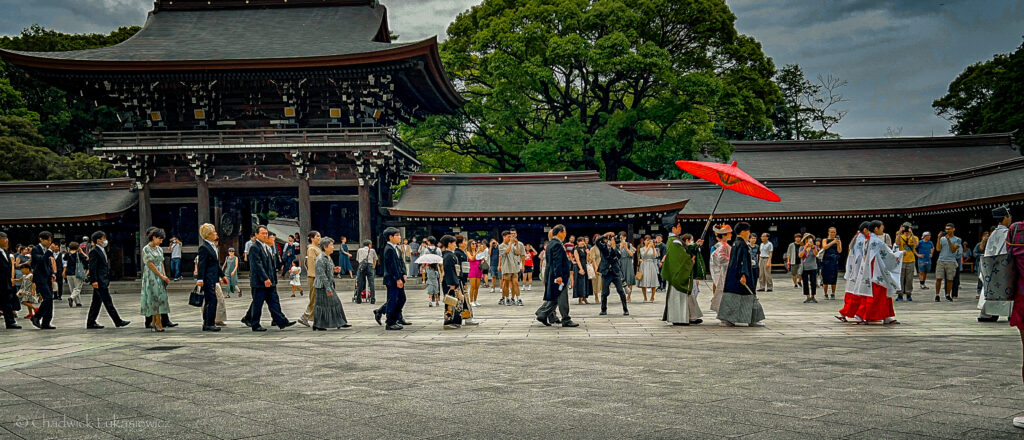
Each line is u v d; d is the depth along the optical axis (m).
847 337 11.27
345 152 33.84
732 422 5.81
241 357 9.86
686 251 13.71
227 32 37.97
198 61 31.95
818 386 7.25
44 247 14.72
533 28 41.34
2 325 15.80
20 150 52.25
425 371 8.53
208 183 34.34
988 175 38.25
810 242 19.52
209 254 13.57
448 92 40.41
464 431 5.68
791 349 9.98
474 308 18.73
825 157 48.19
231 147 33.25
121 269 35.59
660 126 45.22
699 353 9.72
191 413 6.42
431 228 35.75
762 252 24.16
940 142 48.81
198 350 10.62
